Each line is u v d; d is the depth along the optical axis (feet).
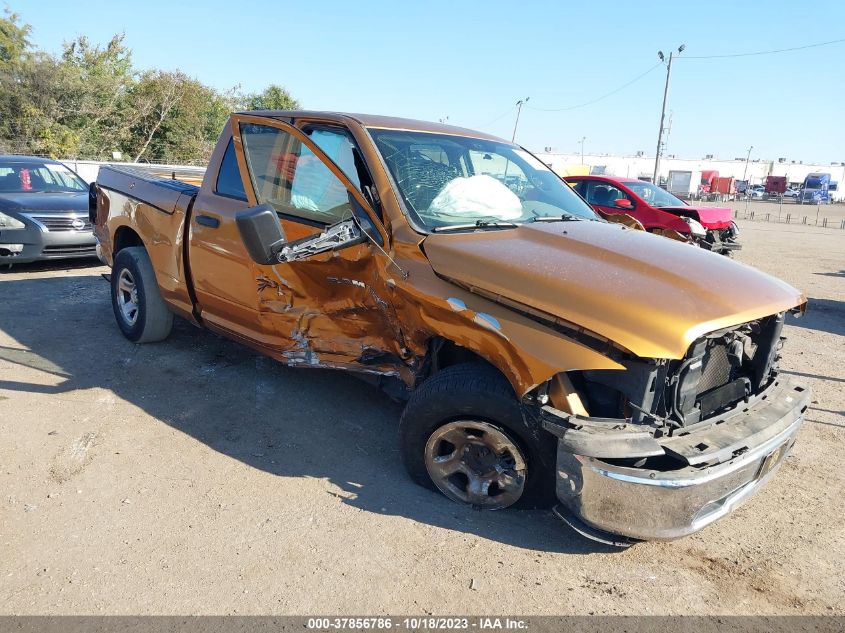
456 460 10.69
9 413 13.67
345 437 13.30
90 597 8.53
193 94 116.16
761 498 11.76
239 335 14.20
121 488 11.11
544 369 8.64
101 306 22.40
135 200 17.13
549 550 9.91
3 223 26.81
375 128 12.37
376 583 9.02
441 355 11.07
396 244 10.69
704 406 9.55
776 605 8.94
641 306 8.64
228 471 11.81
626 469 8.56
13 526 9.94
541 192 13.69
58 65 104.58
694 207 39.47
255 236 9.78
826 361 20.38
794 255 49.96
